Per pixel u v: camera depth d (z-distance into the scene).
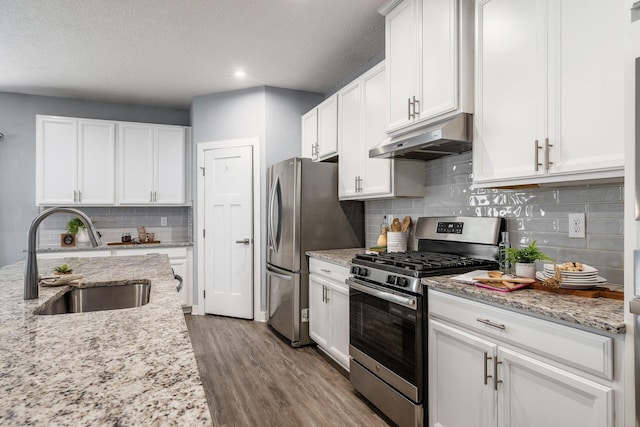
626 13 1.07
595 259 1.68
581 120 1.41
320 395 2.40
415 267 1.89
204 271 4.32
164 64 3.44
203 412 0.60
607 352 1.11
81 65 3.44
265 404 2.29
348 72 3.66
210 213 4.29
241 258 4.12
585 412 1.18
